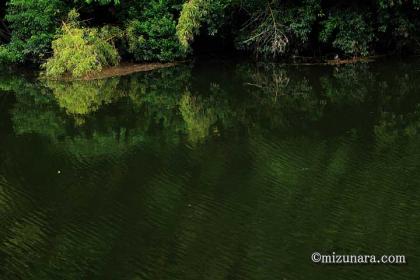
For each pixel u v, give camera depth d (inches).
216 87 897.5
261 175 538.9
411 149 587.5
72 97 863.1
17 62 1058.1
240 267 393.1
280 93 846.5
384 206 467.8
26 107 812.0
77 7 1024.9
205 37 1105.4
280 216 459.5
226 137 653.3
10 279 390.0
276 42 987.3
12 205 494.9
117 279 386.0
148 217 467.5
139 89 896.3
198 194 504.4
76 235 443.5
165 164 575.8
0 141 661.3
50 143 651.5
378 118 699.4
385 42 1047.6
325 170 542.9
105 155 607.8
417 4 964.6
